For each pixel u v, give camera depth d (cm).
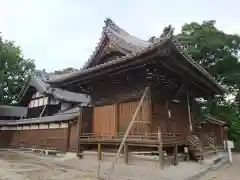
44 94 2578
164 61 1062
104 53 1469
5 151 2172
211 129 2516
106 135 1362
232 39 3222
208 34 3231
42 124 2064
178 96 1512
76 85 1538
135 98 1248
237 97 3522
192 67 1161
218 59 3325
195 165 1146
